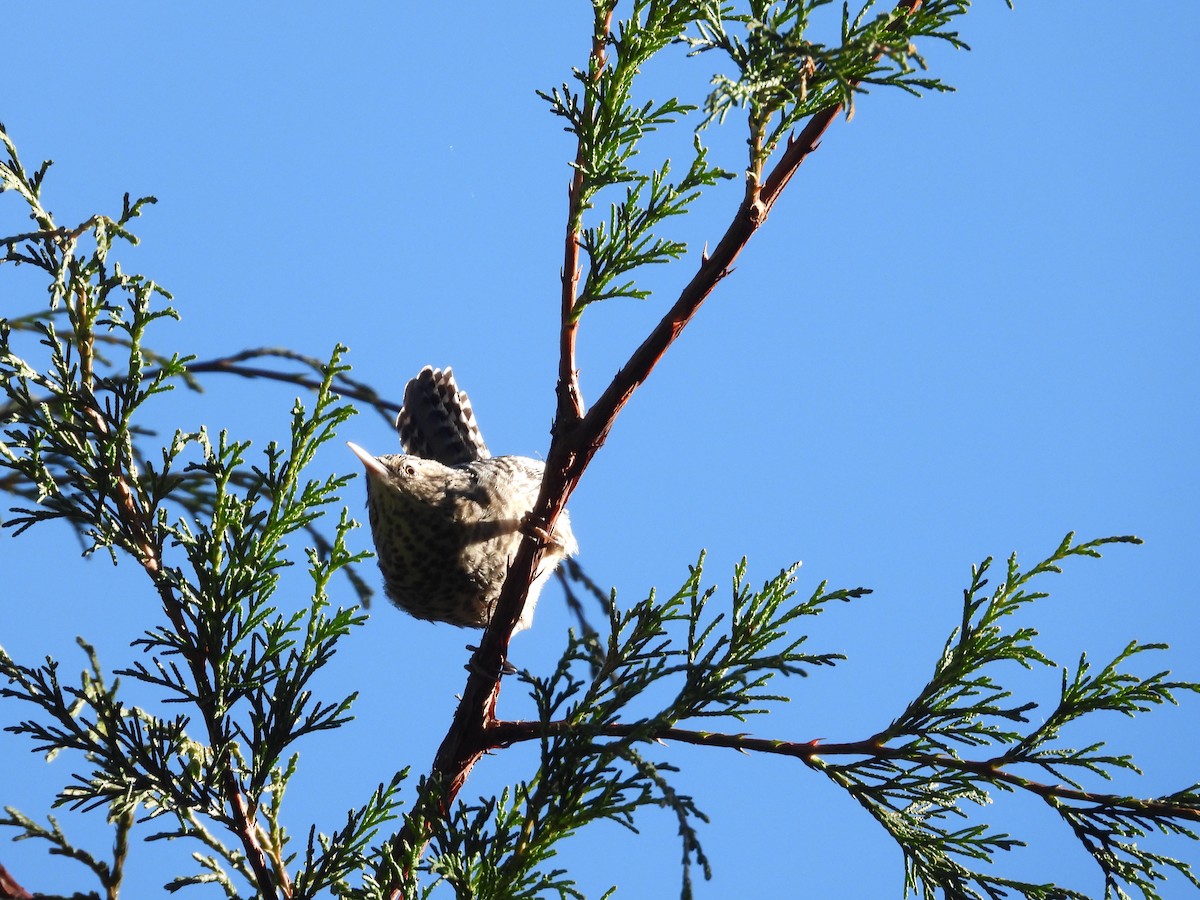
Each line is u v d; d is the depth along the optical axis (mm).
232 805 8734
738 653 8641
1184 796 8148
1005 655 8508
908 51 7445
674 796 7496
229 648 8852
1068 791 8273
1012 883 8211
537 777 8680
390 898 8562
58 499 9055
